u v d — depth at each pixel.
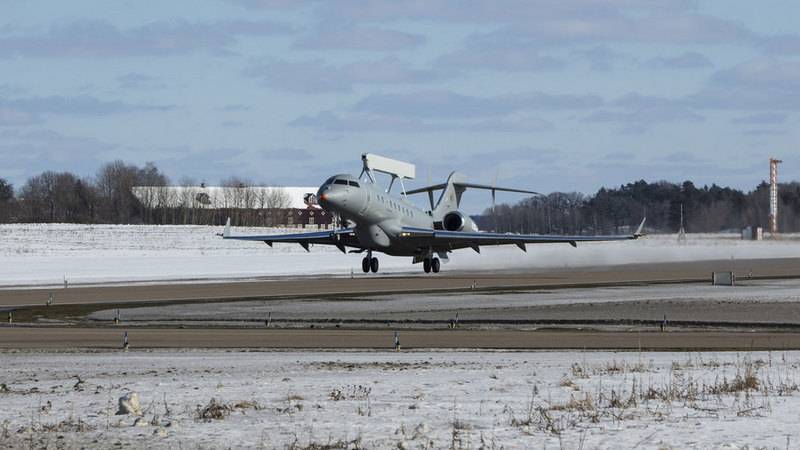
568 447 52.19
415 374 87.94
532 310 177.12
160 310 179.75
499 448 52.03
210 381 83.44
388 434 56.44
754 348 120.69
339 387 77.94
